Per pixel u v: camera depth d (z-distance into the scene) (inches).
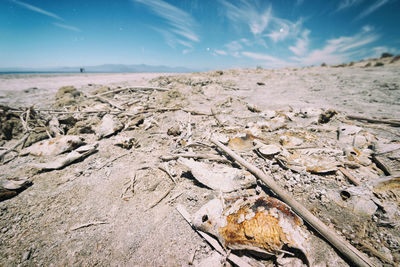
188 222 13.5
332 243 10.9
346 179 15.4
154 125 29.8
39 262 11.6
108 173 19.0
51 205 15.5
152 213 14.6
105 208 15.1
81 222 14.0
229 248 11.2
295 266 10.2
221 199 13.7
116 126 27.8
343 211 12.8
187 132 26.4
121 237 12.9
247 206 12.1
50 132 27.3
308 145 20.6
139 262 11.5
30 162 21.4
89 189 17.1
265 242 10.5
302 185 15.4
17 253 12.1
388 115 29.6
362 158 17.4
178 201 15.5
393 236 11.1
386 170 15.7
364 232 11.6
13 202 15.8
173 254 11.7
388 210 12.0
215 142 21.0
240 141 21.9
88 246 12.4
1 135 26.6
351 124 26.6
